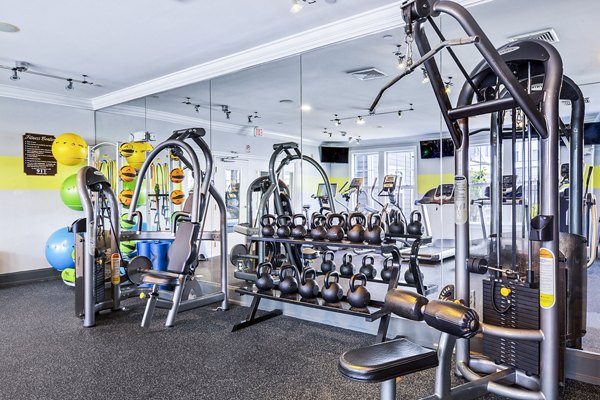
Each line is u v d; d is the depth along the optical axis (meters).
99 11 3.56
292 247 4.79
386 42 3.94
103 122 6.90
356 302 3.46
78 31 3.99
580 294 2.79
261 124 4.99
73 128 6.78
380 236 3.47
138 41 4.27
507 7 3.24
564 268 2.55
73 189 6.02
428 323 1.78
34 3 3.41
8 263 6.12
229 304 4.93
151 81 5.71
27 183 6.30
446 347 2.05
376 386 2.75
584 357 2.79
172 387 2.74
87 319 4.04
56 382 2.82
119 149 6.45
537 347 2.41
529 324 2.47
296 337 3.72
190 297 5.08
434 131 3.89
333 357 3.24
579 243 2.75
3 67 5.03
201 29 3.96
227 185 5.33
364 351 1.80
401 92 4.07
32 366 3.10
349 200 4.39
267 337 3.72
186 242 4.18
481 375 2.73
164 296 4.78
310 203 4.65
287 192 4.81
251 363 3.13
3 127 6.07
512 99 2.22
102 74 5.41
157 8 3.50
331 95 4.46
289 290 3.86
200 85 5.42
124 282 5.43
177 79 5.41
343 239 3.79
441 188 3.82
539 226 2.22
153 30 3.98
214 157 5.45
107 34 4.07
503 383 2.52
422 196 3.93
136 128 6.33
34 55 4.68
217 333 3.84
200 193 4.27
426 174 3.93
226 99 5.21
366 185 4.29
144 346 3.51
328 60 4.36
